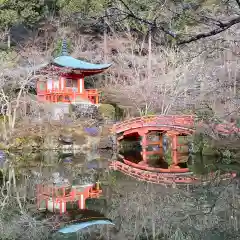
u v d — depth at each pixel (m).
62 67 30.67
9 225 10.65
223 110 23.98
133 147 30.12
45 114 28.58
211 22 5.31
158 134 30.36
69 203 13.80
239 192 13.72
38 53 31.88
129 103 32.81
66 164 22.66
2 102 27.62
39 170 20.72
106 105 32.38
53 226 10.70
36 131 26.62
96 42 35.56
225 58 24.50
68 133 26.84
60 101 32.00
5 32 34.34
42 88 33.06
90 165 22.45
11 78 27.11
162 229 9.71
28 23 36.34
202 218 10.20
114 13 5.34
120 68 33.41
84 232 10.10
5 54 31.12
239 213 10.63
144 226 10.19
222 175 17.70
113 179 18.31
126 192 15.12
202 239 8.44
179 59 30.30
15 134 25.75
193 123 24.27
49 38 37.47
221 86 24.14
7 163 22.80
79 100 32.41
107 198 14.29
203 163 21.91
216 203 12.05
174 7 5.23
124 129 27.14
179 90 29.88
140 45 34.38
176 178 18.05
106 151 27.38
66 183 17.45
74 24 34.62
